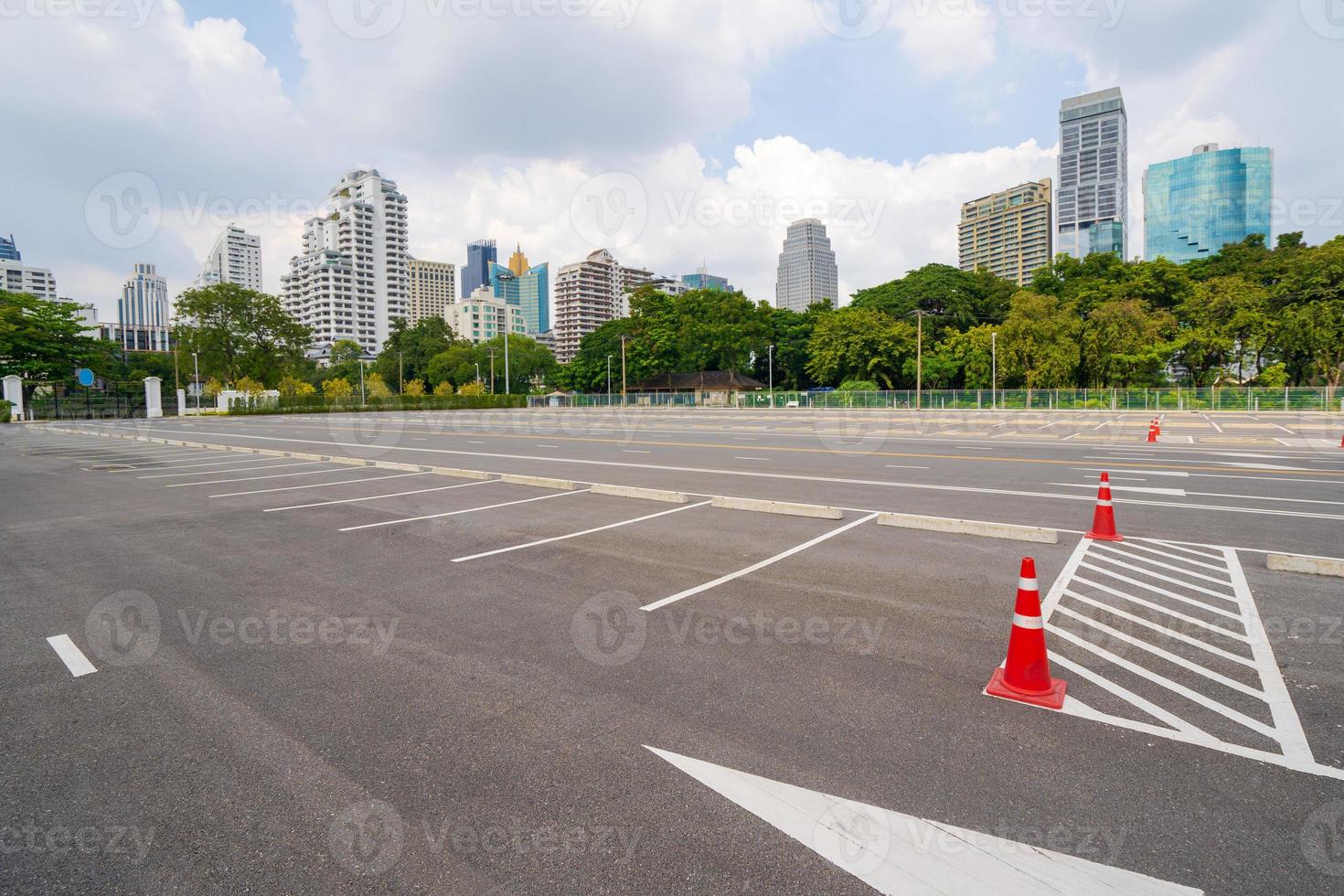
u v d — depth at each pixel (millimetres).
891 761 3527
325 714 4109
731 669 4660
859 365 66062
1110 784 3318
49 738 3873
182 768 3557
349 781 3424
